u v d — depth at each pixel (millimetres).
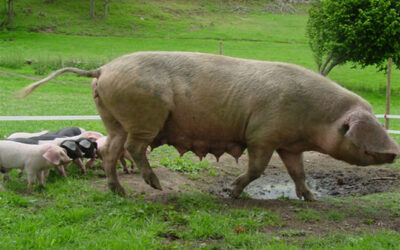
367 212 5352
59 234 4133
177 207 5383
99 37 37969
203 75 5500
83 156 6734
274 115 5340
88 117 10336
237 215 5051
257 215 5000
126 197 5719
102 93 5531
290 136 5438
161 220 4809
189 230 4480
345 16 20906
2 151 5816
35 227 4242
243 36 40844
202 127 5617
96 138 7270
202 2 56875
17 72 22188
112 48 33438
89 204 5242
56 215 4656
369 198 6012
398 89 24578
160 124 5520
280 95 5348
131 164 7281
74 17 43969
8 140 6422
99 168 7312
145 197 5801
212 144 5809
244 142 5762
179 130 5707
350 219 5090
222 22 47875
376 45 21094
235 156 5898
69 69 5672
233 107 5449
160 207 5160
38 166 5715
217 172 7652
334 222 4969
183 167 7566
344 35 21578
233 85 5457
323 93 5379
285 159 5965
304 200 6023
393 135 11164
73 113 13344
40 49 31609
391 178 7312
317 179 7535
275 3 59438
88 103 15781
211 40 38281
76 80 21672
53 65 23734
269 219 4922
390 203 5711
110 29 41125
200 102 5473
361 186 7031
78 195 5664
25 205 5051
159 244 4102
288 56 32062
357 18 20969
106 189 6133
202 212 5004
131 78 5344
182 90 5457
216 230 4473
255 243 4215
